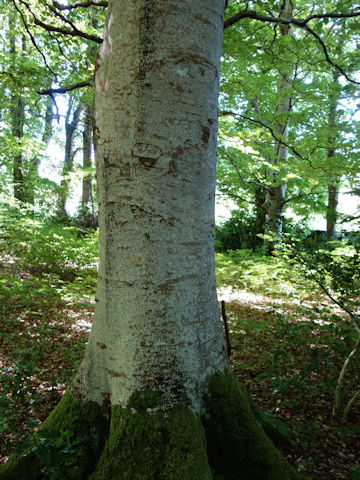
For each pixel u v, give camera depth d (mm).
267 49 5848
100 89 2023
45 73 7320
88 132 15211
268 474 1942
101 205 2012
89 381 2037
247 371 3852
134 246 1863
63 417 2006
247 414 2053
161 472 1667
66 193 13008
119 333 1915
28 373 2639
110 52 1951
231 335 5082
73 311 6086
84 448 1860
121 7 1897
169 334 1855
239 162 10758
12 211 9938
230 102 12156
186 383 1877
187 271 1910
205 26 1898
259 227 16578
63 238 8812
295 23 4293
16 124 14820
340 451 2434
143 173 1834
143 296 1853
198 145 1903
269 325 5359
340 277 2924
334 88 8508
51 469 1716
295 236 3441
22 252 8438
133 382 1848
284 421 2709
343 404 3098
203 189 1961
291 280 6922
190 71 1847
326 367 3320
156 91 1811
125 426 1793
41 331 4746
